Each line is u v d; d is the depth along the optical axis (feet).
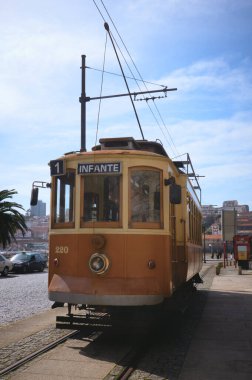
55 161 29.19
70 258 27.76
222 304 48.62
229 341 29.58
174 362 24.34
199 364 23.98
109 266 26.73
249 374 22.21
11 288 68.03
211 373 22.36
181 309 30.60
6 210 123.34
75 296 26.48
